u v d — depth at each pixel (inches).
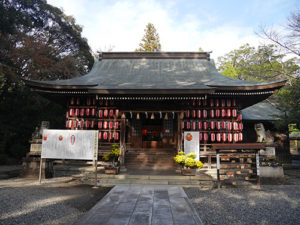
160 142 585.3
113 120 484.4
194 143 414.6
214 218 193.3
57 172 414.0
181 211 203.6
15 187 299.6
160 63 658.8
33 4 770.8
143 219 181.2
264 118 597.3
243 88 436.8
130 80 521.0
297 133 1045.8
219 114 481.1
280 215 204.5
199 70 605.9
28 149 709.9
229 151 358.3
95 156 332.2
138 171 411.5
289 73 730.2
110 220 178.2
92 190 301.6
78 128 488.1
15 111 726.5
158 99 447.2
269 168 364.5
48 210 207.9
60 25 883.4
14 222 176.1
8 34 718.5
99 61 687.7
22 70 751.7
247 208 223.9
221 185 328.8
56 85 445.1
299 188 319.3
